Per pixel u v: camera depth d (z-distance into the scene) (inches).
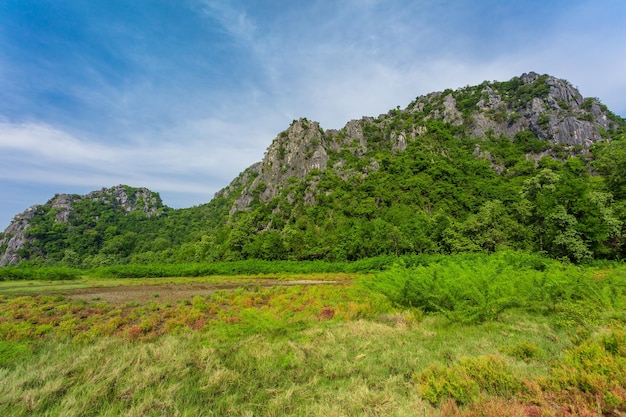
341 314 404.5
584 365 192.4
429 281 423.2
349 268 1379.2
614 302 350.9
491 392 180.2
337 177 3654.0
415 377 207.8
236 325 350.3
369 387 201.2
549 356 236.8
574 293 400.8
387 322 377.4
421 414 160.7
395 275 475.2
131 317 440.1
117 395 190.5
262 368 231.8
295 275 1253.1
